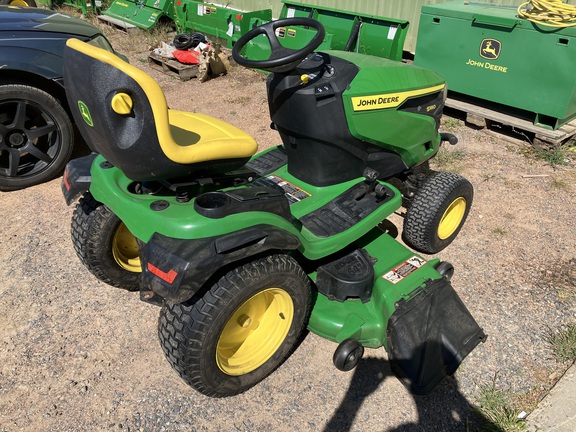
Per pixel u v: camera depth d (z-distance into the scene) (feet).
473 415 7.61
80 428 7.43
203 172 7.22
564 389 7.86
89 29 14.75
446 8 16.57
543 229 11.92
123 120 5.99
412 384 7.52
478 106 17.16
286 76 8.76
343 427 7.46
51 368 8.37
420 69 10.39
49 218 12.32
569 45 13.98
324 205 9.46
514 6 16.89
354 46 19.43
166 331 6.82
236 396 7.93
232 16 23.22
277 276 7.13
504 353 8.59
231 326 7.44
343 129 9.10
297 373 8.34
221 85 21.30
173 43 22.52
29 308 9.56
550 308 9.52
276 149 11.60
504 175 14.30
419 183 11.04
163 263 6.37
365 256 9.00
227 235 6.63
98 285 10.18
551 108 14.99
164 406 7.75
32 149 13.33
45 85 13.47
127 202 7.22
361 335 8.21
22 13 14.40
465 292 9.95
